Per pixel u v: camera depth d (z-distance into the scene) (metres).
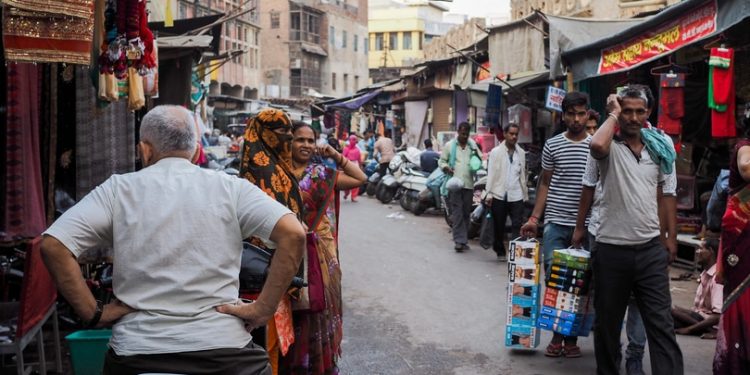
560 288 5.75
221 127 41.38
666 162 4.82
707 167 10.33
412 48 81.00
